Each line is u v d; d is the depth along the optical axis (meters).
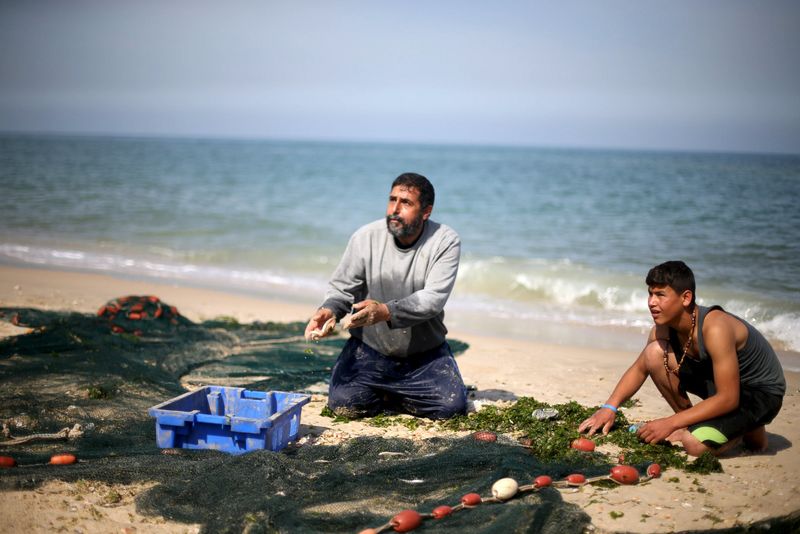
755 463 4.81
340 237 19.78
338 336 9.28
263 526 3.71
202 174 41.25
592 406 6.41
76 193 28.64
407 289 5.89
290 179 38.81
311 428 5.70
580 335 10.38
